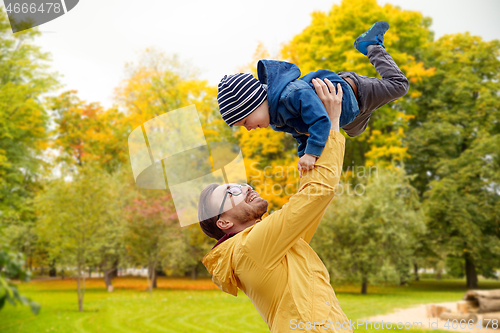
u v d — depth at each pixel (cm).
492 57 1759
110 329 813
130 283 1973
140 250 1402
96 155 1850
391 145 1485
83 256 1106
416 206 1460
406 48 1698
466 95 1736
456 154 1781
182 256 1555
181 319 919
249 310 1038
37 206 1223
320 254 1314
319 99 121
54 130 1806
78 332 786
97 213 1121
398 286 1730
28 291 1566
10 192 1559
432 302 1084
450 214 1608
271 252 121
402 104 1669
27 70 1490
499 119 1684
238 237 130
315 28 1495
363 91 131
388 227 1263
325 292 124
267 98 127
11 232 1464
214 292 1494
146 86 1534
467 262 1755
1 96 1409
